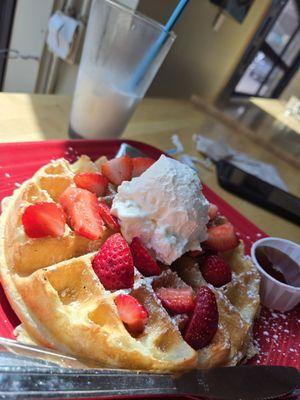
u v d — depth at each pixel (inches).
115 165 9.5
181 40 20.4
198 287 8.5
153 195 7.9
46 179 8.7
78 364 6.1
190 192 8.0
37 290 6.7
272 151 22.2
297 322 10.1
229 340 7.6
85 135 13.2
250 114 27.7
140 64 12.3
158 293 7.7
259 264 10.5
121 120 13.3
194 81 24.4
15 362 5.3
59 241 7.5
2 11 17.9
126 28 11.6
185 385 6.3
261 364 8.4
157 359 6.5
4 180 9.6
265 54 29.0
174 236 8.0
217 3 21.0
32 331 6.6
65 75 18.8
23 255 7.2
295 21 27.9
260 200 15.0
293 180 19.7
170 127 18.5
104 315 6.9
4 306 7.0
